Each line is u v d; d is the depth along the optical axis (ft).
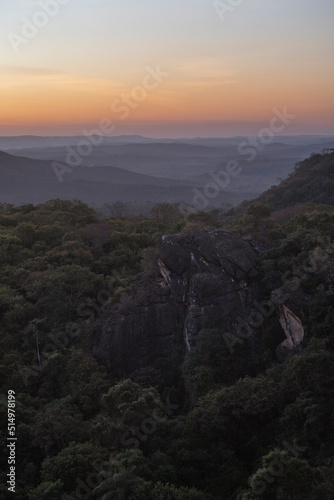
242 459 96.63
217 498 84.48
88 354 128.06
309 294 118.52
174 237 136.36
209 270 129.39
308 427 91.04
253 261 132.16
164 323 129.59
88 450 88.12
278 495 72.95
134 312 130.41
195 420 97.81
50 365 123.24
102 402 101.14
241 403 98.32
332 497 72.59
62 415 100.27
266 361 116.57
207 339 117.60
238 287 127.34
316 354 99.60
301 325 113.39
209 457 93.45
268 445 95.14
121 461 82.43
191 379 112.27
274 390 100.17
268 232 152.76
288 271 126.31
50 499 78.69
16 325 138.62
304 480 74.13
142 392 99.04
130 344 127.65
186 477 90.02
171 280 133.18
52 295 144.46
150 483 80.43
